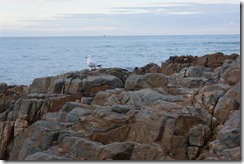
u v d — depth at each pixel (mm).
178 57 30938
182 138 12695
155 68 26438
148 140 13438
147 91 17469
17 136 17391
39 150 14195
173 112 14242
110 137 14109
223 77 17984
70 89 22312
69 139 13695
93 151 12656
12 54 99688
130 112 15547
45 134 14352
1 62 72375
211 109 14680
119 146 12562
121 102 17656
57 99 20203
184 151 12570
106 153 12398
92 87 21875
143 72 26219
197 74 22781
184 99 16344
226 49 98312
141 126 13844
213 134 13234
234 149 11508
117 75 24297
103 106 17062
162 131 13289
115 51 109312
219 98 14789
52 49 131250
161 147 12836
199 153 12523
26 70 58125
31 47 150500
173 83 20797
